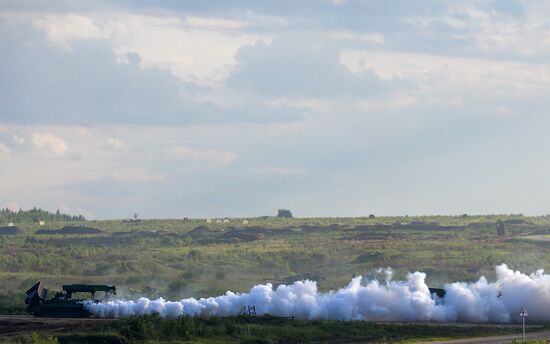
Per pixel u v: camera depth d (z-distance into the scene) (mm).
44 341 169000
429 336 193500
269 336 190125
